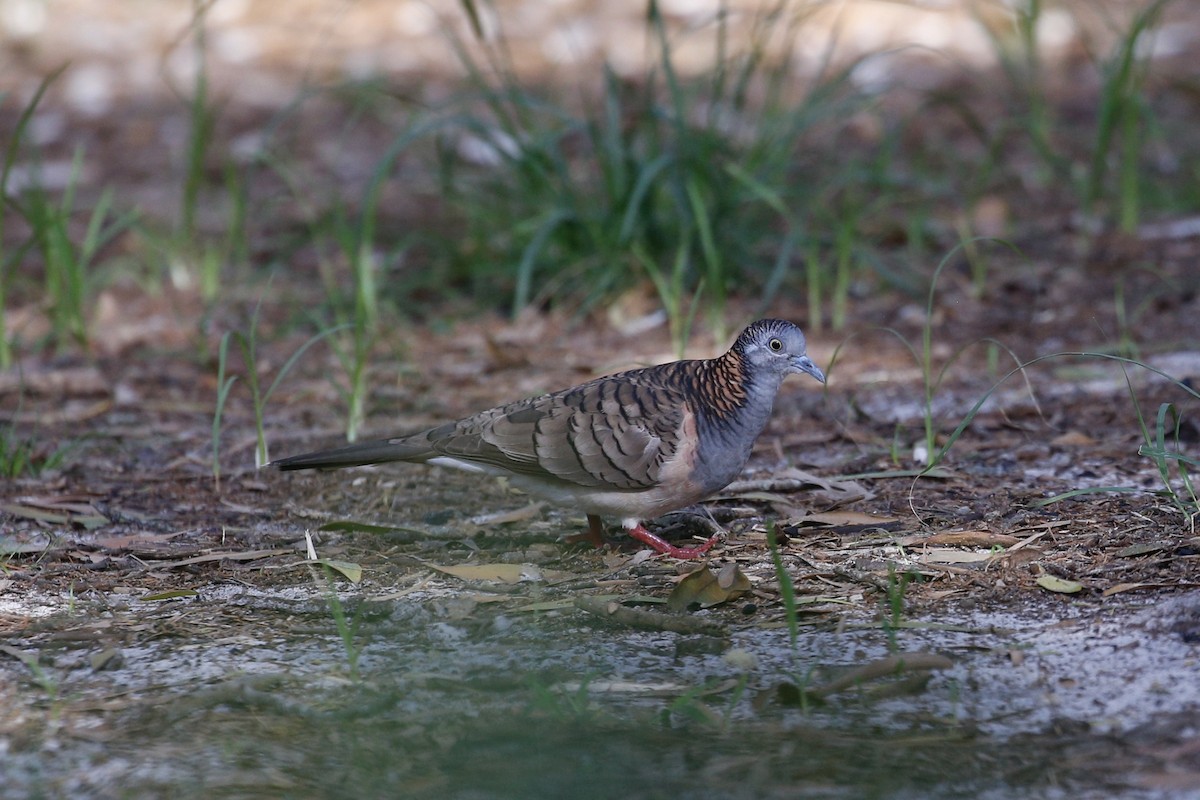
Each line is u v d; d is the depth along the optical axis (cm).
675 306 1367
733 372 867
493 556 902
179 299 1625
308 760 641
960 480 985
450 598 821
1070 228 1669
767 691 688
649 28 1471
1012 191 1830
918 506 936
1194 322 1346
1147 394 1159
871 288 1532
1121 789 597
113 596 846
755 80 2286
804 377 1299
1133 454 1016
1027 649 725
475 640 769
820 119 1605
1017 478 984
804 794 602
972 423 1116
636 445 854
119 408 1263
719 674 717
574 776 621
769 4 2580
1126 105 1619
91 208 1920
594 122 1520
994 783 607
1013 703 672
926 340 1002
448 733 662
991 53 2427
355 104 2095
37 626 793
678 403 862
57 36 2780
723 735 654
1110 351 1286
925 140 2059
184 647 764
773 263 1603
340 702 695
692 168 1454
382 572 880
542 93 2166
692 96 1612
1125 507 902
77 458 1122
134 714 686
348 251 1430
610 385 877
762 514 952
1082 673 695
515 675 718
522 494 1034
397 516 988
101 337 1491
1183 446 1032
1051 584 792
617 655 744
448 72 2406
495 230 1656
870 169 1772
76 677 729
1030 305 1441
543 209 1566
